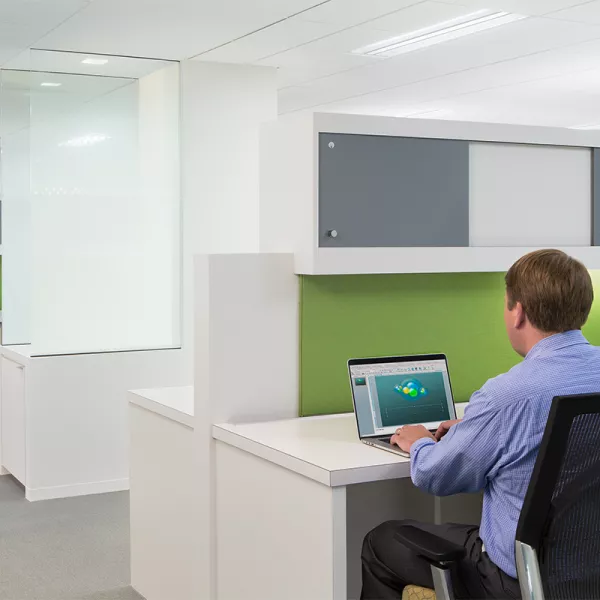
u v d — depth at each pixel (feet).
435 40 16.94
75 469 16.55
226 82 18.01
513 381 6.43
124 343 16.92
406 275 10.36
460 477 6.72
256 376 9.53
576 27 16.10
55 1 13.51
